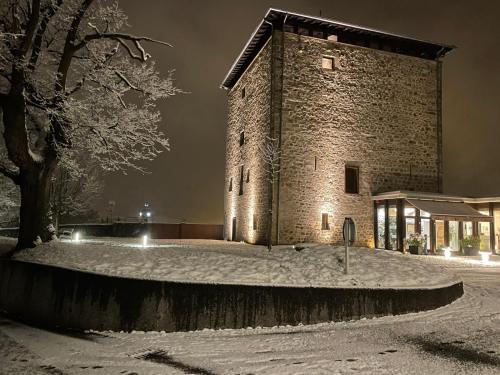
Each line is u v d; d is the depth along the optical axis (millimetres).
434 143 21859
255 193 21094
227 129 27828
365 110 20875
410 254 18359
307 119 19906
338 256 9484
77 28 12367
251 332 6941
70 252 10242
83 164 24406
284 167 19359
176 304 7180
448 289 8438
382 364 5277
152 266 8422
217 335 6820
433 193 19828
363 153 20641
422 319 7301
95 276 7746
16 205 24781
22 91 11352
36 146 13109
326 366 5277
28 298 8969
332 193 19922
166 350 6176
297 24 20328
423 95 21938
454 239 20094
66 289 8148
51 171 12523
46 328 8031
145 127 13750
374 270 8680
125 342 6672
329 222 19750
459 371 4969
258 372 5172
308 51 20250
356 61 20984
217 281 7359
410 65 21891
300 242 19203
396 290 7695
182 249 11305
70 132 12438
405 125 21453
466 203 20391
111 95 13250
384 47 21844
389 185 20922
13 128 11477
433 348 5844
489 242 19906
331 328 6984
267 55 20500
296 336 6609
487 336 6320
